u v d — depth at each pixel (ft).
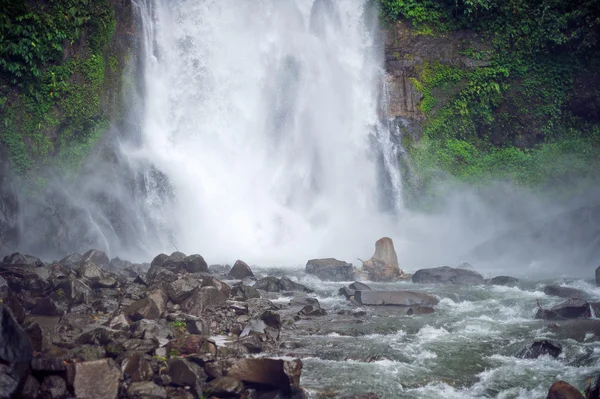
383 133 90.27
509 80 91.09
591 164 85.25
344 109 90.33
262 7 89.86
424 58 92.43
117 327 31.73
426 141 90.33
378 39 92.99
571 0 87.76
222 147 83.56
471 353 31.81
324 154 87.51
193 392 25.00
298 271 60.03
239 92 85.97
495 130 91.50
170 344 28.55
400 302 43.96
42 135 70.18
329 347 32.30
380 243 58.13
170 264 51.19
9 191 63.62
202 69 84.94
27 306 38.32
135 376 25.21
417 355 31.40
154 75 82.58
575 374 28.43
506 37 90.58
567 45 88.53
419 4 92.73
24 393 22.90
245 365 25.94
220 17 87.61
